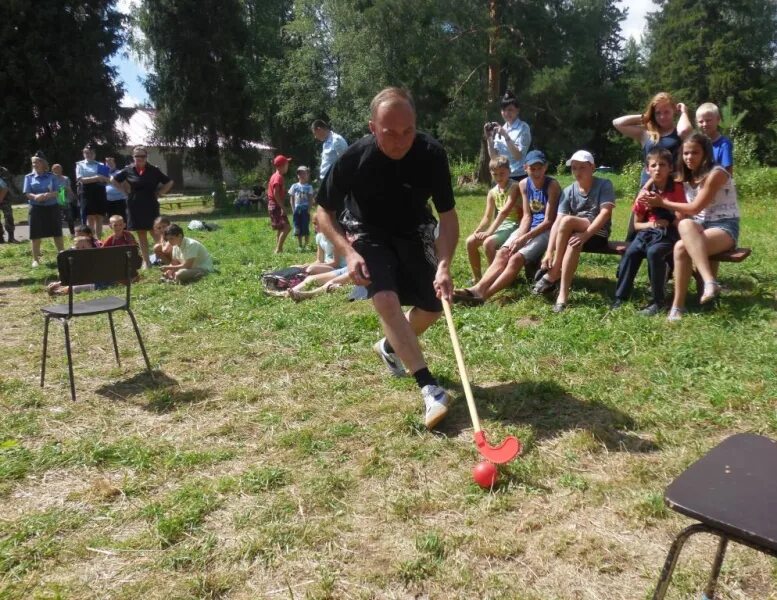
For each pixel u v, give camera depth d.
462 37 28.14
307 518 3.02
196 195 36.88
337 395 4.43
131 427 4.13
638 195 5.70
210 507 3.12
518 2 28.64
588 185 6.25
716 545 2.67
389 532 2.90
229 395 4.52
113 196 12.93
